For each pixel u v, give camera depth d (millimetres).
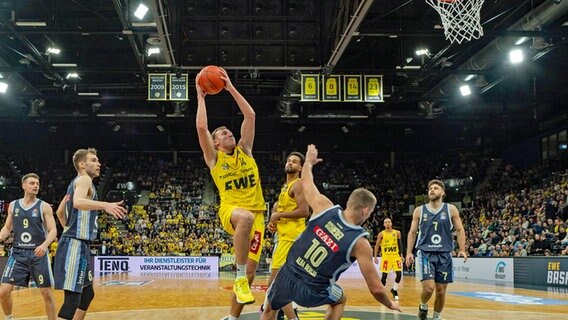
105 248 23578
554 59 19125
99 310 8891
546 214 17984
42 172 29641
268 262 23750
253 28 13852
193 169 30953
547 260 14734
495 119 24938
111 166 31000
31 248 6191
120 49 19406
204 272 22406
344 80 16391
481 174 28031
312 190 4145
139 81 22359
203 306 9492
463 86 18891
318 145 31375
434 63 16281
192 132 30172
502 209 22078
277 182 29594
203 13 13742
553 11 12703
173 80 16016
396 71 16859
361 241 3795
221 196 4844
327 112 23266
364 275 3744
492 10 14438
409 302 10211
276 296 4082
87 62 20234
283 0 13891
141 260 22469
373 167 31219
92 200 4895
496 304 9789
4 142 30359
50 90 23109
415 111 23781
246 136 4906
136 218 26984
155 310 8875
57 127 29734
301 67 13930
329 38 13875
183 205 28141
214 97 23359
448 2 11336
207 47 13797
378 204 28812
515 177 24875
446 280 6508
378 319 7570
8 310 6207
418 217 6785
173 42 13336
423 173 30359
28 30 14156
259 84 21594
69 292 5078
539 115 24781
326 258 3852
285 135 30844
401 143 31406
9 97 21109
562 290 13039
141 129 29859
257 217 4871
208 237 25484
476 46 17391
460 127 29938
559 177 20844
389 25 16266
